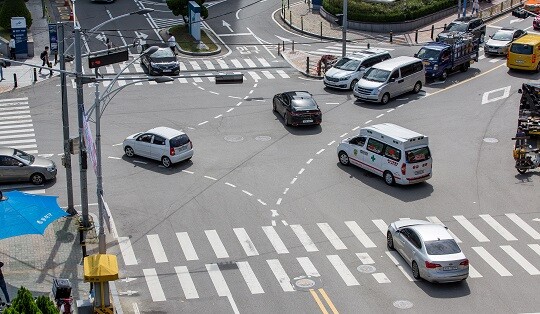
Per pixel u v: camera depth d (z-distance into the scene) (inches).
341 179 1530.5
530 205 1424.7
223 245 1269.7
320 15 2876.5
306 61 2385.6
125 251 1246.9
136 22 2775.6
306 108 1787.6
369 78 1991.9
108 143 1706.4
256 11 2952.8
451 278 1126.4
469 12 2876.5
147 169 1574.8
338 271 1188.5
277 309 1080.8
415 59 2052.2
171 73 2218.3
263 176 1541.6
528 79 2159.2
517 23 2758.4
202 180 1523.1
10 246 1251.8
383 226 1337.4
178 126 1819.6
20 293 890.1
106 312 1001.5
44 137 1748.3
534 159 1563.7
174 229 1323.8
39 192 1470.2
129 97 2033.7
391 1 2728.8
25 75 2202.3
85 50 2439.7
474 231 1322.6
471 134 1775.3
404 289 1135.0
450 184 1512.1
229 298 1111.0
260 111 1927.9
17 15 2539.4
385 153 1497.3
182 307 1087.0
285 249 1258.0
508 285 1146.0
